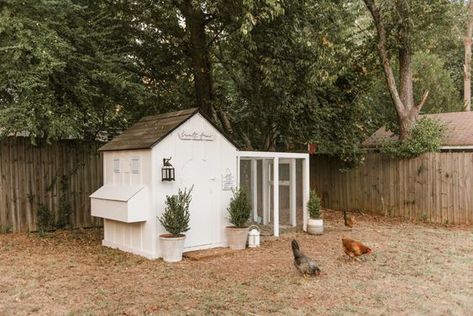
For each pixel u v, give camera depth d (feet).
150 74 39.83
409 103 42.19
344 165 46.91
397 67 52.39
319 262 23.89
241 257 25.23
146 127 27.91
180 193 25.17
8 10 26.78
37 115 27.35
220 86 43.93
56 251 26.48
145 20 37.35
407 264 23.26
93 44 31.35
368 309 16.42
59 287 19.15
